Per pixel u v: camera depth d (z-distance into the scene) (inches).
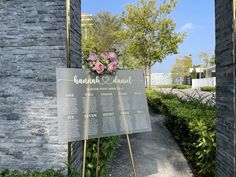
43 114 138.3
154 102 418.3
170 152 219.5
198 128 158.7
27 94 139.0
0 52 139.9
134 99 137.7
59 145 137.2
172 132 274.7
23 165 139.0
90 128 125.9
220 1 123.0
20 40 138.9
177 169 183.5
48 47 137.4
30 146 138.9
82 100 125.1
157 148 230.8
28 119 138.9
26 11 138.3
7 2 139.2
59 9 136.8
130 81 137.5
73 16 143.5
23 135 139.3
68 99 122.0
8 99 140.0
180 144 235.1
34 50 138.3
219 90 126.2
